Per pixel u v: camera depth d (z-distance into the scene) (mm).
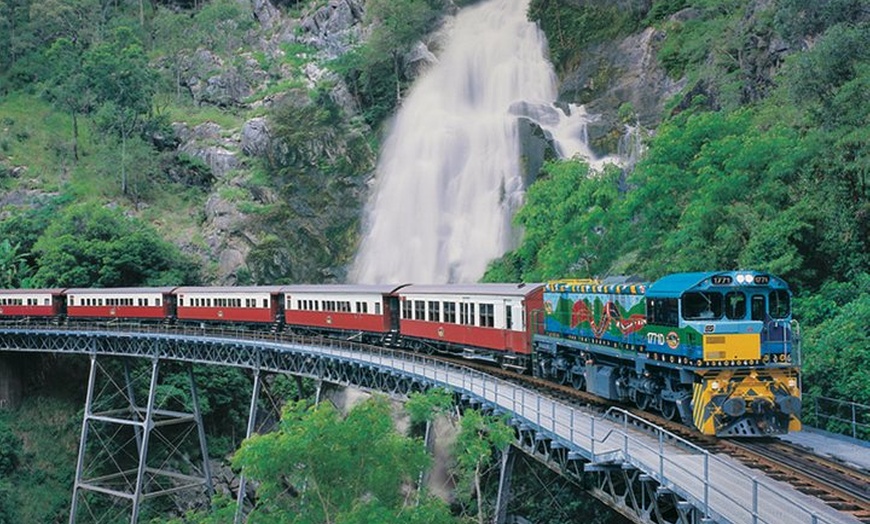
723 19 81938
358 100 110875
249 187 98562
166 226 96688
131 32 124000
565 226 53281
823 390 34250
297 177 99938
